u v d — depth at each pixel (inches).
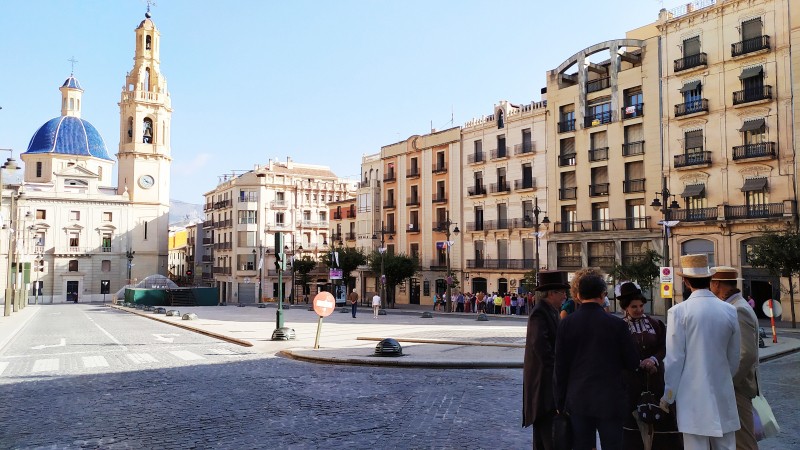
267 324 1157.7
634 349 189.9
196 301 2397.9
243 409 372.5
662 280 898.7
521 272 1937.7
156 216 3476.9
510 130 2053.4
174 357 645.3
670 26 1606.8
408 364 550.3
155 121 3521.2
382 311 1624.0
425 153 2402.8
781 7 1384.1
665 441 210.7
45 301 3134.8
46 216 3196.4
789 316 1323.8
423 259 2368.4
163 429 324.2
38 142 3533.5
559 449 198.7
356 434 311.1
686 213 1525.6
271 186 3193.9
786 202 1339.8
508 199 2044.8
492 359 563.8
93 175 3361.2
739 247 1417.3
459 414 355.3
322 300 679.7
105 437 308.8
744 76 1432.1
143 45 3545.8
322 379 484.4
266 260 3134.8
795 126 1343.5
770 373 541.0
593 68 1829.5
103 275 3316.9
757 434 217.2
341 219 3002.0
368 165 2726.4
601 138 1777.8
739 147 1439.5
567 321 196.5
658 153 1615.4
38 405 388.5
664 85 1610.5
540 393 207.3
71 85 3740.2
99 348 751.7
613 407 184.5
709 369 188.9
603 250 1726.1
